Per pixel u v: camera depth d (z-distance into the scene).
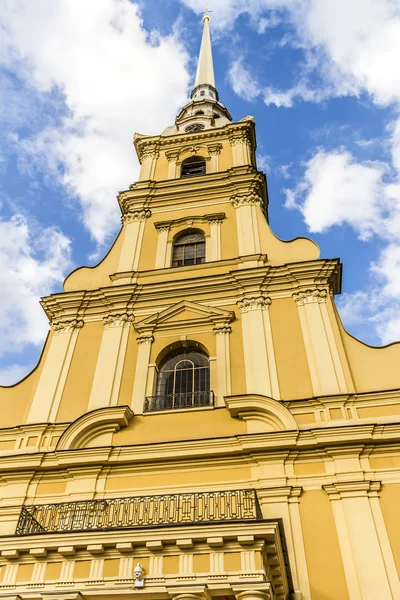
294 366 15.24
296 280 17.44
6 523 12.98
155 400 15.32
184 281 18.33
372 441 12.90
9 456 14.17
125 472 13.59
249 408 14.07
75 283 19.75
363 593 10.73
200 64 38.16
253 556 9.56
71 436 14.32
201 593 9.25
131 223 21.70
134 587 9.57
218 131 25.70
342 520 11.86
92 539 10.22
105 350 16.94
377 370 15.04
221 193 21.98
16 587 9.99
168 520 11.02
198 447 13.52
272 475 12.81
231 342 16.28
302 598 10.81
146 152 25.84
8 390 16.92
